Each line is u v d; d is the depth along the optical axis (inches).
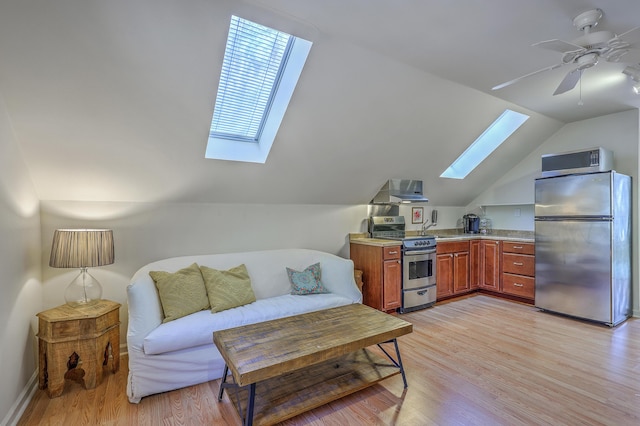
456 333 130.8
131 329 87.4
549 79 116.0
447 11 76.5
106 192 111.6
